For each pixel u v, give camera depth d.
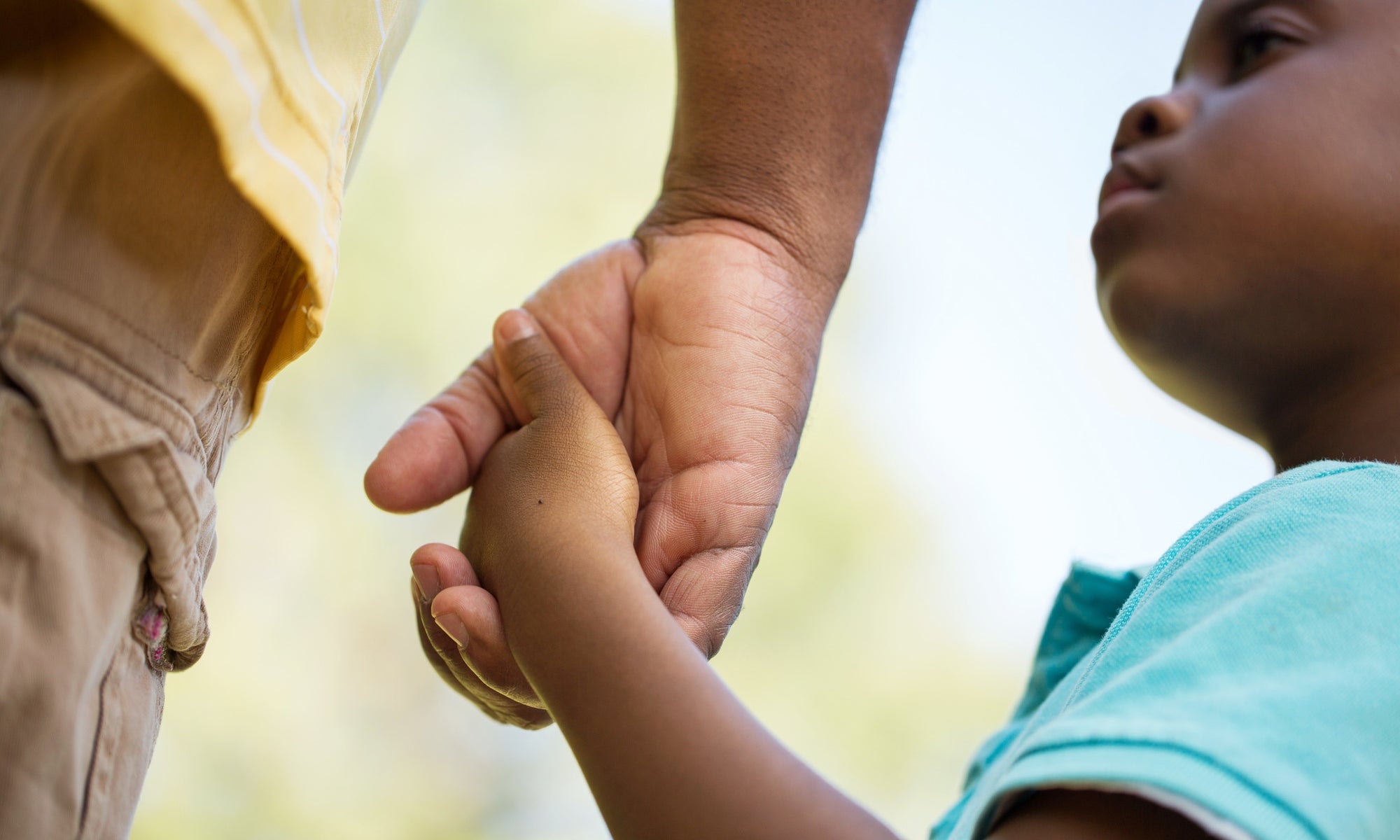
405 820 4.18
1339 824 0.50
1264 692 0.54
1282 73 0.84
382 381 4.74
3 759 0.54
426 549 0.79
